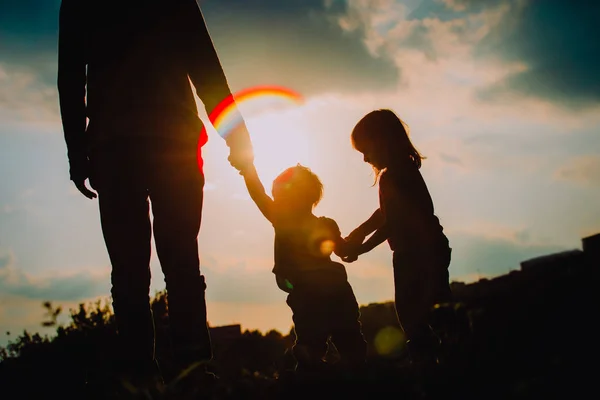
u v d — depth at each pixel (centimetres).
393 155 530
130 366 352
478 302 358
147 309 373
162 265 381
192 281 377
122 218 374
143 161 374
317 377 319
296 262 500
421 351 480
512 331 308
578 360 272
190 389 310
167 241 378
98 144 378
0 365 491
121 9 386
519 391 254
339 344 495
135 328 364
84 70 397
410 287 504
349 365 332
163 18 390
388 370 317
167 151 377
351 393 306
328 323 492
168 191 378
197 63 401
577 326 303
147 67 382
